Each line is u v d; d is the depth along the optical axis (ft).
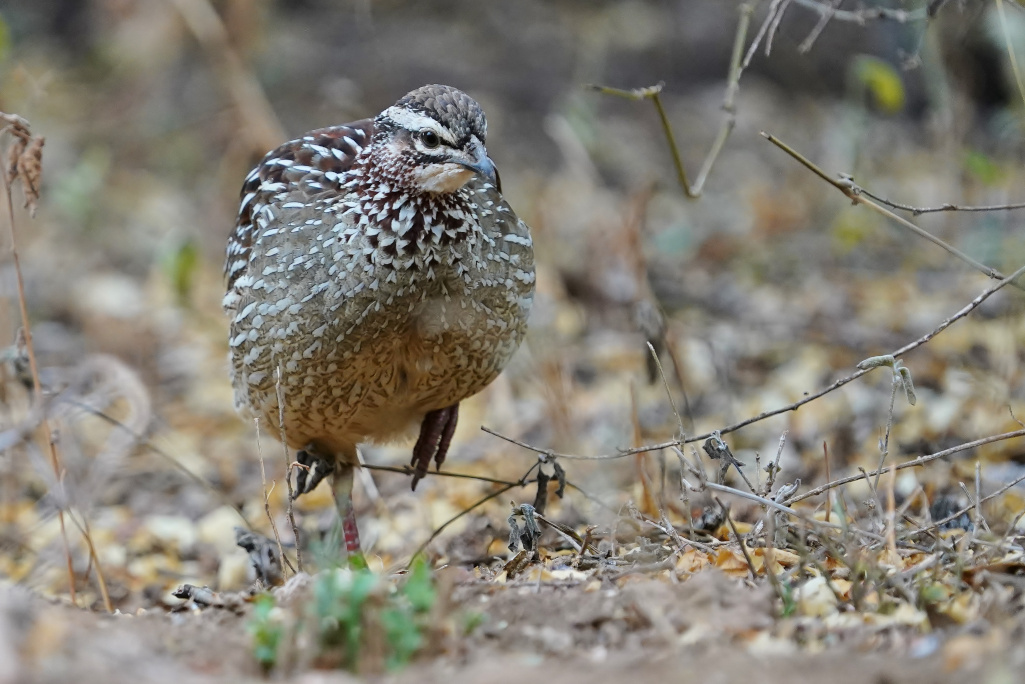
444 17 83.71
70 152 69.62
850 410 37.78
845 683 17.53
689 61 78.74
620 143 69.46
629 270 44.78
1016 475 30.27
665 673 18.07
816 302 48.91
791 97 76.02
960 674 17.65
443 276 26.71
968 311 24.77
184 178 69.41
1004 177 40.42
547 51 79.46
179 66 75.46
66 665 17.99
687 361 43.60
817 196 60.34
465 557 29.32
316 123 71.67
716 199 64.44
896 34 62.23
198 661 19.49
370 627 19.08
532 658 19.29
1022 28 30.94
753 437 37.60
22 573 33.63
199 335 53.36
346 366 27.45
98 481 35.24
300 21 81.56
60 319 54.70
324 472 30.76
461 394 29.53
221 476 41.04
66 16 83.35
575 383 43.04
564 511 31.78
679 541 24.49
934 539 24.40
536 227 51.98
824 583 21.62
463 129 26.22
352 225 26.71
